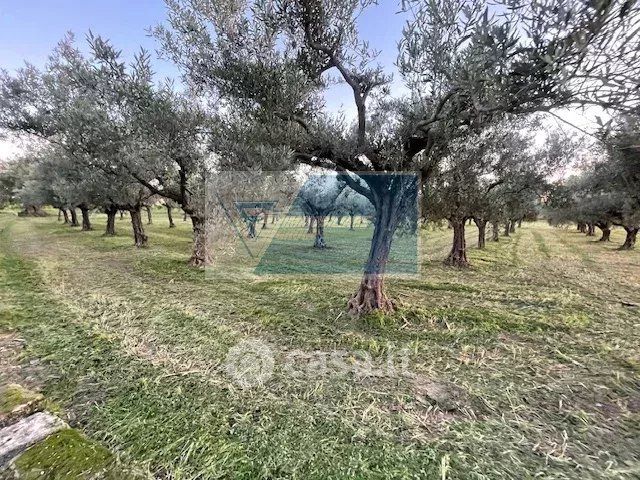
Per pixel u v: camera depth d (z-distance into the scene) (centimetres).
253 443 198
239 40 324
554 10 156
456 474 176
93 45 398
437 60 244
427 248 1138
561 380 277
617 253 1163
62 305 464
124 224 2189
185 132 493
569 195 801
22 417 213
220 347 335
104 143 509
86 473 168
